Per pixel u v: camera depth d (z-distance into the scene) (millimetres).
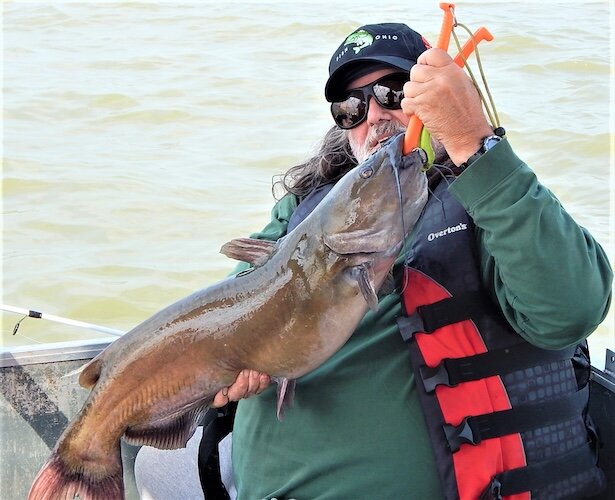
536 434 2287
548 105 7355
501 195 2072
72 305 5211
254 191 6484
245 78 8820
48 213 6246
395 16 10227
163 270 5523
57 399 2951
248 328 2246
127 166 6918
